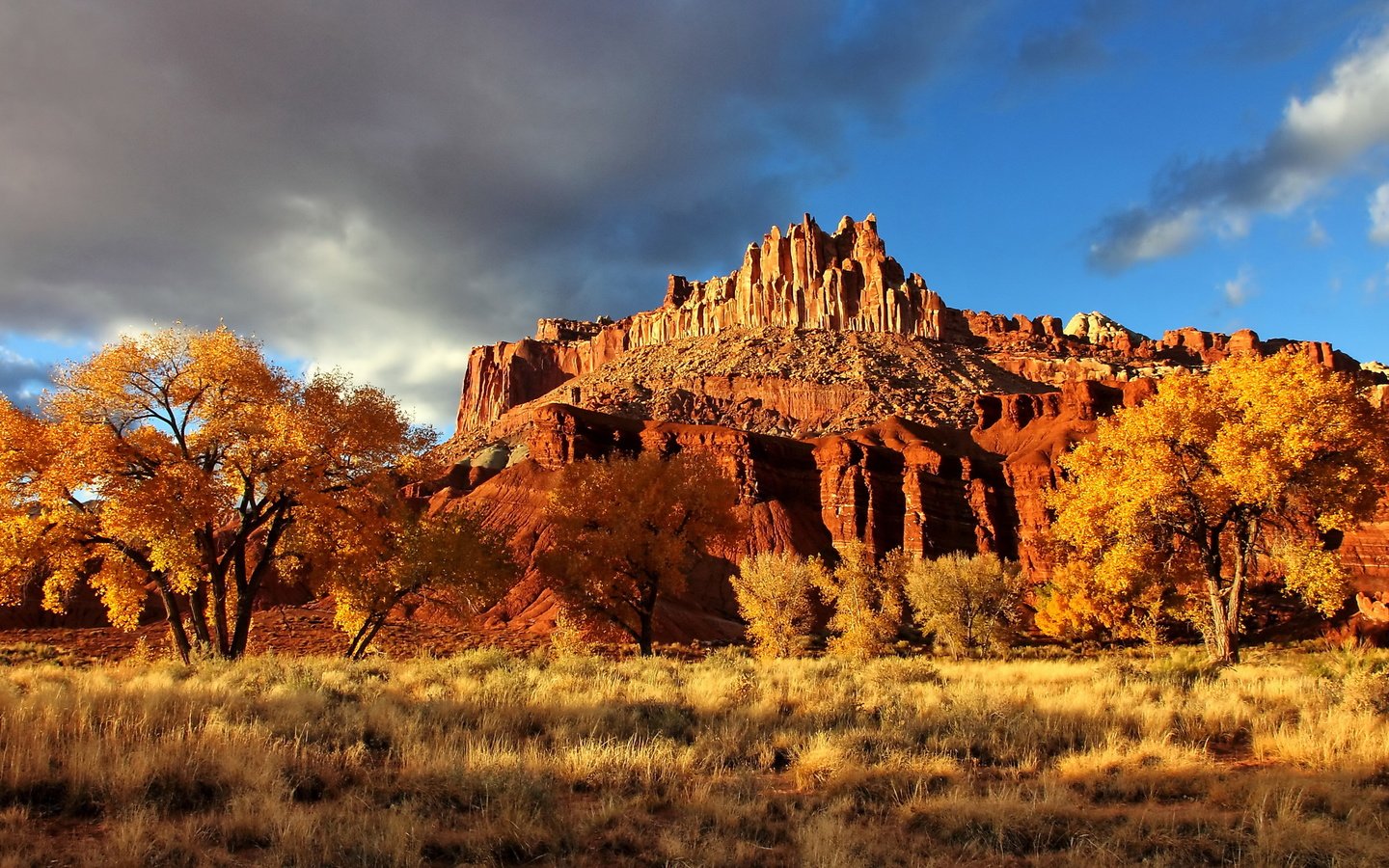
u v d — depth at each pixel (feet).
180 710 34.32
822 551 323.16
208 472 76.28
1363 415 75.72
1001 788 28.17
